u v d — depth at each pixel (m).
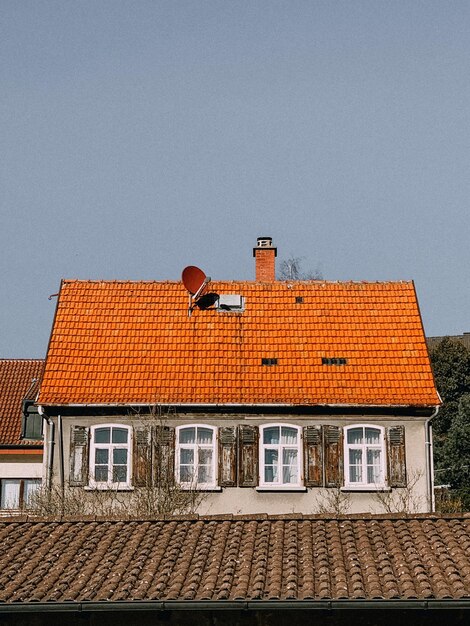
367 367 32.06
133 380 31.69
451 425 54.62
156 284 35.03
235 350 32.66
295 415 30.86
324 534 17.72
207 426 30.81
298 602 15.16
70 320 33.62
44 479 30.73
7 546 17.88
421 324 33.47
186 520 18.78
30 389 42.69
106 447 30.86
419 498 30.20
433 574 15.80
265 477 30.62
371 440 30.91
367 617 15.64
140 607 15.37
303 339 33.06
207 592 15.45
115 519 18.95
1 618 15.92
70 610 15.46
